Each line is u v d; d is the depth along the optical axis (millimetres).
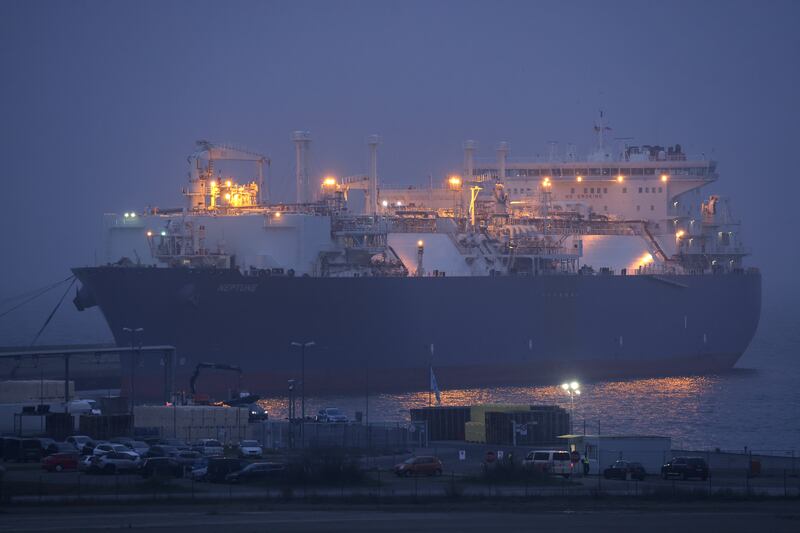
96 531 146500
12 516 157625
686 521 156250
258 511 162250
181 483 188125
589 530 150250
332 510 163250
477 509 164625
